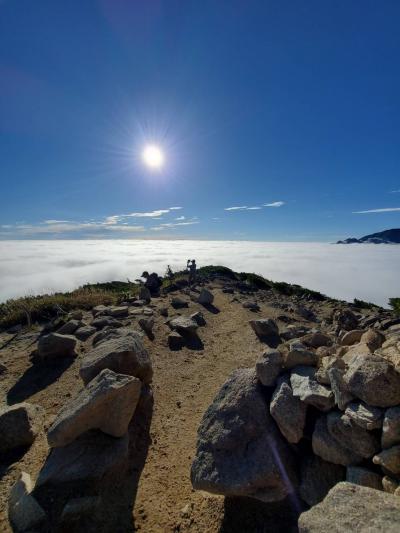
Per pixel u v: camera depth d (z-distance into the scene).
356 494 2.88
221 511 4.39
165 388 8.45
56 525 4.12
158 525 4.31
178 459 5.71
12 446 5.59
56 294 20.61
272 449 4.21
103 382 5.58
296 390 4.55
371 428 3.58
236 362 10.28
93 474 4.87
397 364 4.25
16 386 8.38
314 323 14.97
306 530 2.64
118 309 14.98
